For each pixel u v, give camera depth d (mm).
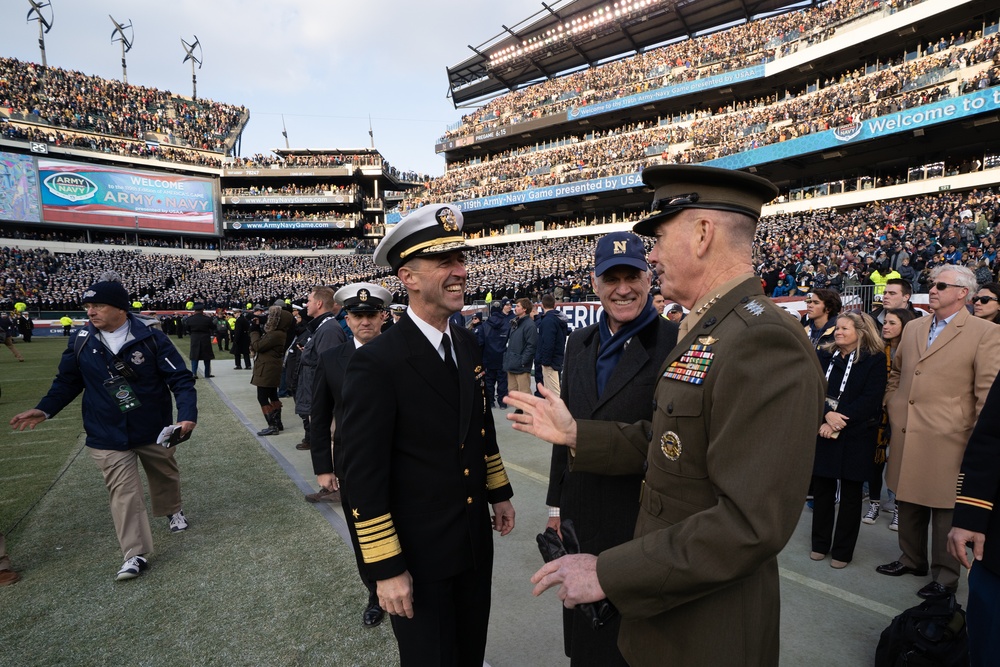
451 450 1727
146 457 3592
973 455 1718
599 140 35562
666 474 1178
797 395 970
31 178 36438
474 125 42688
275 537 3764
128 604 2924
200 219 43688
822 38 25828
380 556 1562
